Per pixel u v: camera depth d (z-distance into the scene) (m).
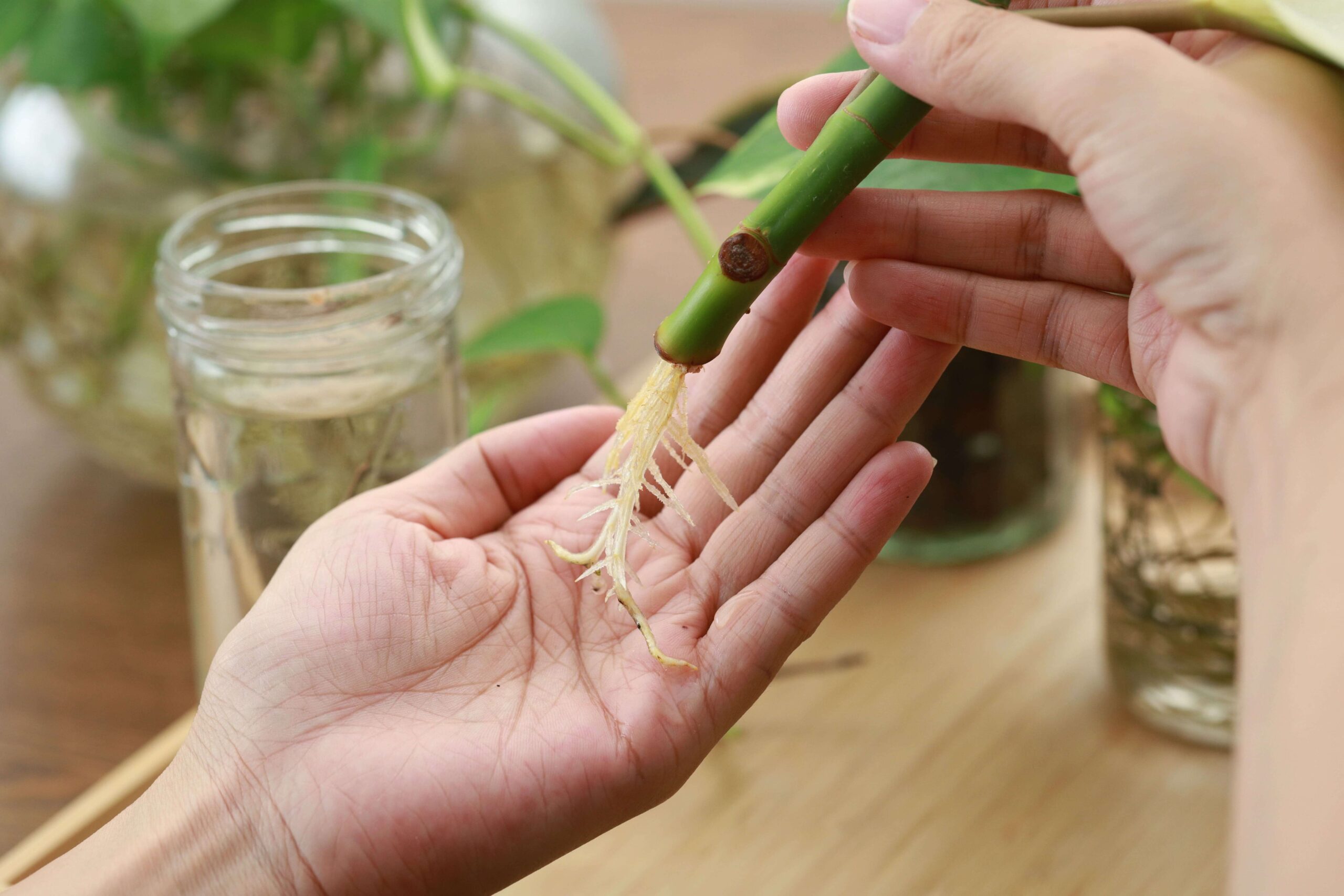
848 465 0.44
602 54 0.62
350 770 0.42
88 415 0.60
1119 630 0.53
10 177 0.56
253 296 0.47
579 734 0.42
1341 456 0.35
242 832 0.42
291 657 0.43
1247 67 0.38
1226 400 0.38
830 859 0.50
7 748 0.55
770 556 0.44
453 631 0.44
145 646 0.58
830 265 0.45
